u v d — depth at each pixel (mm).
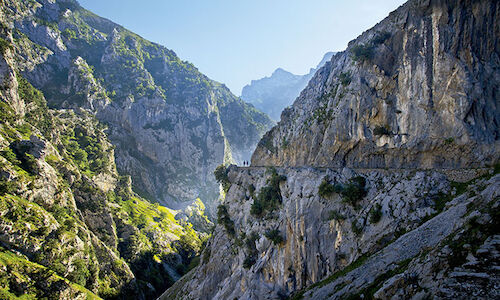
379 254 33656
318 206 46188
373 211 38844
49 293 72812
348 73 61031
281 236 50406
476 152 36594
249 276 52219
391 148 47281
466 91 39312
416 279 24281
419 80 45656
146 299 109812
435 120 41906
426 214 33938
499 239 21453
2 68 116625
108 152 172625
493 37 40062
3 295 64188
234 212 75562
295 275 44969
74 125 168625
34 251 79500
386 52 53531
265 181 68125
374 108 51688
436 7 45375
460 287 20547
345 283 33938
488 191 26938
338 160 56062
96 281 93125
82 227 100938
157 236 145625
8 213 79438
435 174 37125
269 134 98625
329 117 62969
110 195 152750
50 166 102875
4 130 101438
